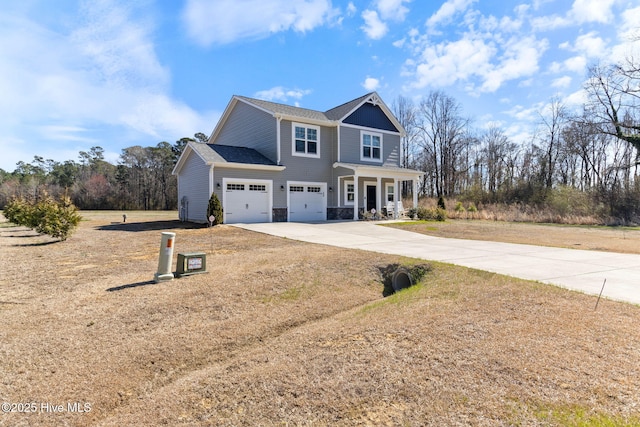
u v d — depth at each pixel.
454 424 2.15
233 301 5.57
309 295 5.98
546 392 2.41
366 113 21.77
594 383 2.49
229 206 16.95
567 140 30.69
